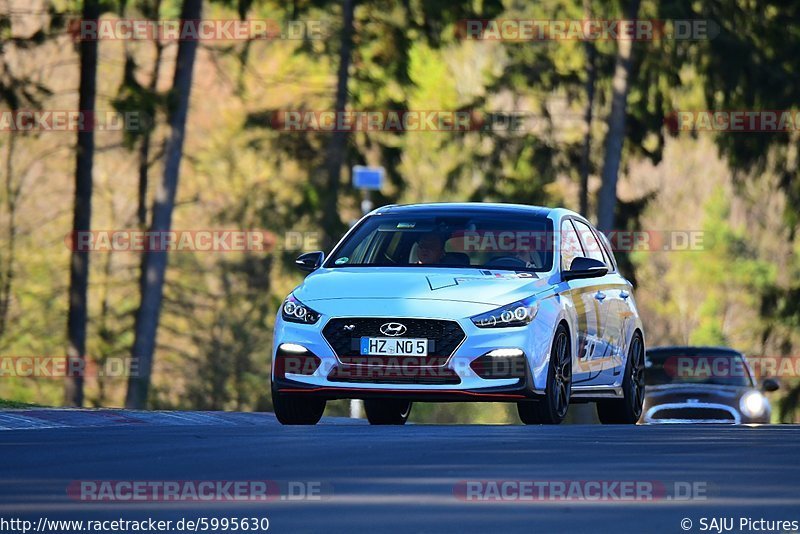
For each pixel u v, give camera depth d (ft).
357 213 413.18
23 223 451.94
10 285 452.35
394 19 394.93
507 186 416.26
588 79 412.57
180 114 330.95
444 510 62.95
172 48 455.22
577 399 140.46
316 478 75.10
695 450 93.81
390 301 125.08
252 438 101.24
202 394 442.91
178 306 467.52
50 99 336.08
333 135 404.36
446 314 123.75
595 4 399.03
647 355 230.68
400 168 412.16
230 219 431.84
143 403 329.52
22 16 333.83
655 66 396.37
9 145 436.35
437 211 140.67
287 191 429.38
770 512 63.10
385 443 97.35
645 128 402.11
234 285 449.89
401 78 399.44
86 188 333.21
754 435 108.17
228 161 462.60
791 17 393.50
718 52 390.83
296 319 127.24
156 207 331.98
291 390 126.31
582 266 136.15
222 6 353.92
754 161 400.47
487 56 592.60
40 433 106.01
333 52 395.34
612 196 400.26
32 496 66.69
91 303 484.33
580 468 81.30
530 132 414.00
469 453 90.02
